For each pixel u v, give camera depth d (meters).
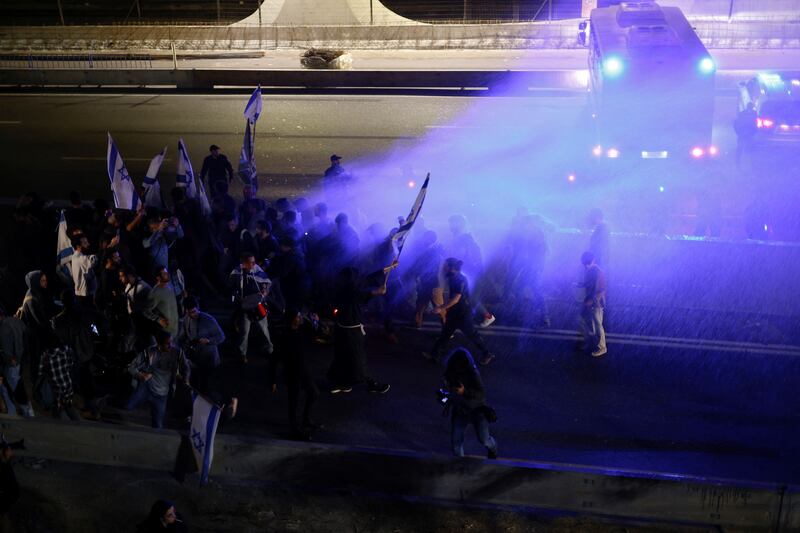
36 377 10.70
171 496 9.57
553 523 9.05
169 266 13.09
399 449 10.32
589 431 10.70
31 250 14.05
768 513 8.78
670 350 12.59
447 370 9.38
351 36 35.84
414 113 26.38
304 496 9.60
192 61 34.31
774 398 11.36
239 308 12.10
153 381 10.12
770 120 19.58
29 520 9.14
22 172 21.80
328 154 22.81
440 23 37.75
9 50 36.44
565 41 34.38
